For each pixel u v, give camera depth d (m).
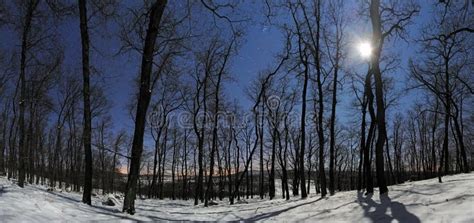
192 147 51.88
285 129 38.84
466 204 9.88
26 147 28.83
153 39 14.50
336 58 22.62
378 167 14.32
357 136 46.25
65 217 9.47
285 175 38.22
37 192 12.52
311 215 13.28
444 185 12.75
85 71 14.81
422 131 51.78
